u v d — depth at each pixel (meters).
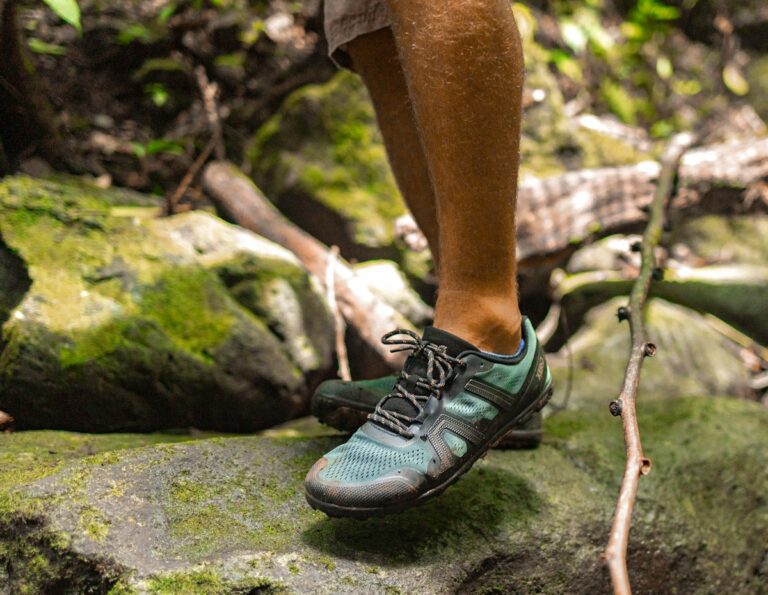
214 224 1.82
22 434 1.30
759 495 1.58
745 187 2.54
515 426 1.09
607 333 2.34
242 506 1.04
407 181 1.34
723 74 3.75
